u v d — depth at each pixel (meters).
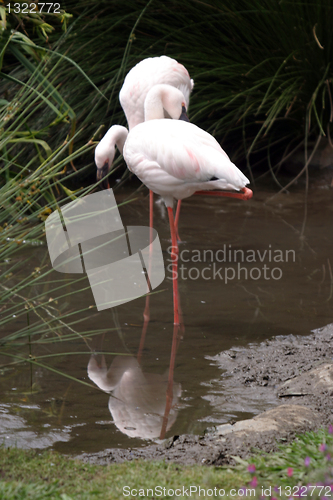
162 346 6.63
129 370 6.04
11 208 6.15
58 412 5.14
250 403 5.37
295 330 7.10
